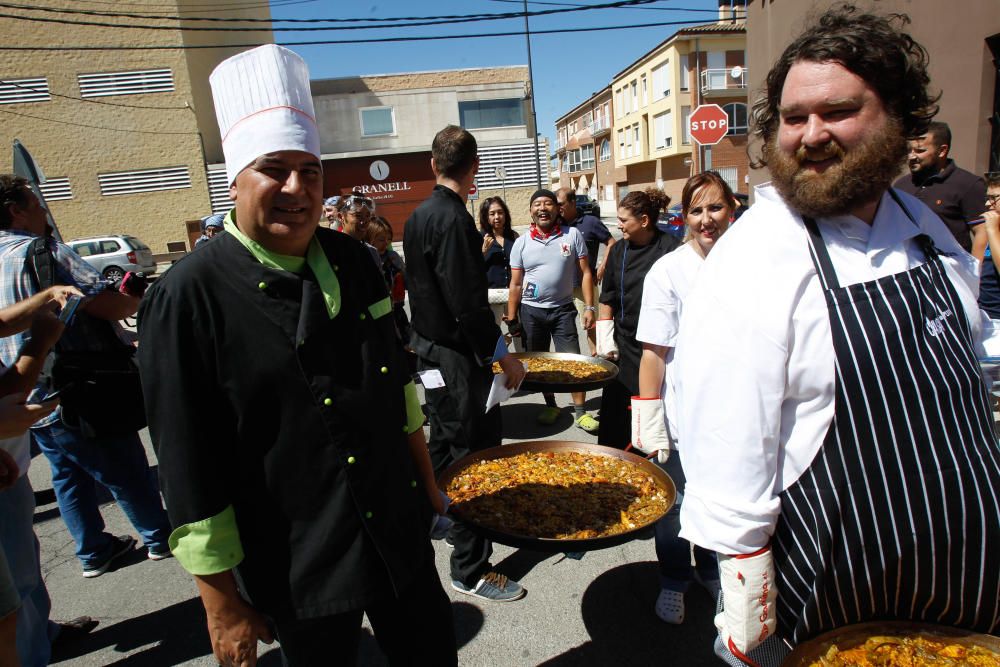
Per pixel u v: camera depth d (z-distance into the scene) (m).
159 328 1.24
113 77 24.55
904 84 1.14
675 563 2.48
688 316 1.28
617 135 46.16
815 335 1.16
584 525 2.13
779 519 1.24
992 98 7.28
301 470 1.34
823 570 1.18
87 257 18.33
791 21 10.43
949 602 1.18
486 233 6.09
